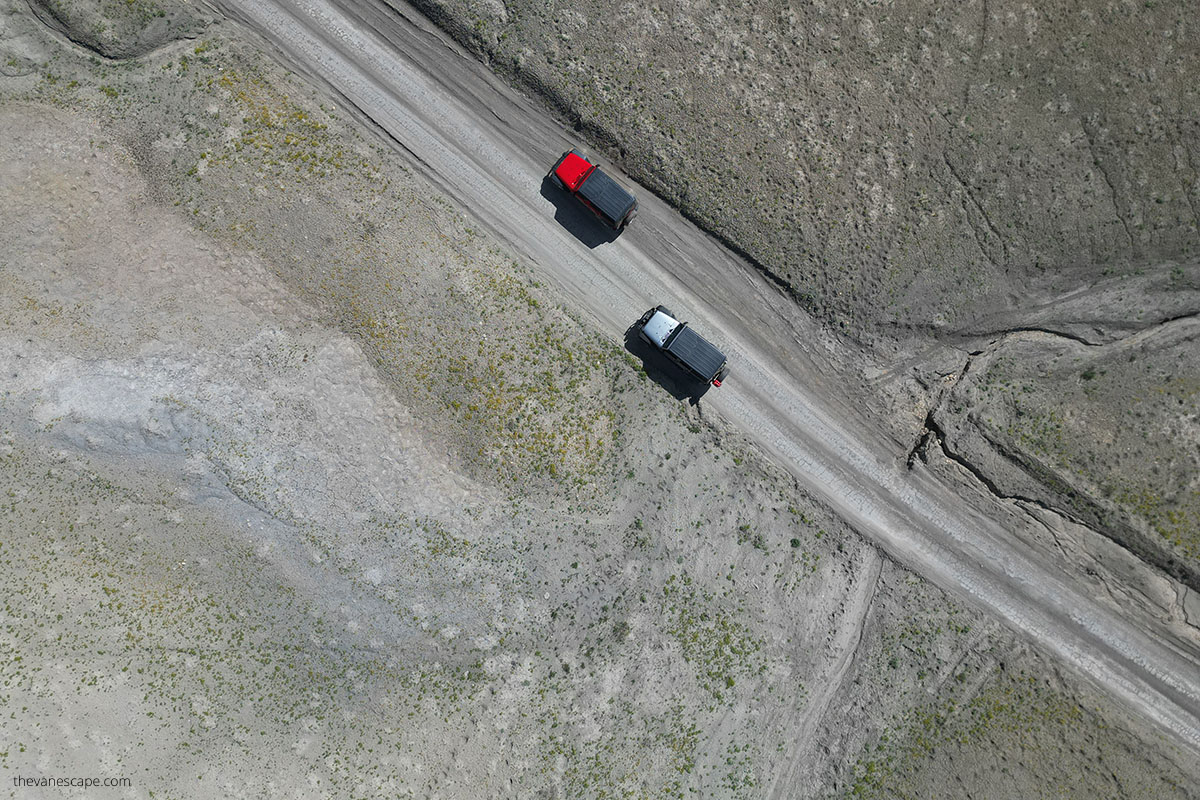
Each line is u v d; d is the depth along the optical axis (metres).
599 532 29.77
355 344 29.16
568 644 29.02
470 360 29.73
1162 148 31.25
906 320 31.36
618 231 31.22
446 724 28.02
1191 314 31.39
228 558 27.45
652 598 29.80
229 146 29.50
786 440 31.44
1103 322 31.09
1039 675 30.75
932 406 31.45
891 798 29.92
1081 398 31.44
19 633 25.94
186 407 27.55
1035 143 31.31
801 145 31.14
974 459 31.41
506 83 31.16
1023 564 31.30
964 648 30.89
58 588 26.39
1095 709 30.48
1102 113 31.30
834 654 30.72
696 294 31.39
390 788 27.41
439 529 28.62
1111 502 31.05
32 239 28.11
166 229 28.83
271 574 27.58
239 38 30.39
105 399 27.22
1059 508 31.30
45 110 28.95
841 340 31.48
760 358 31.41
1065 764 29.98
